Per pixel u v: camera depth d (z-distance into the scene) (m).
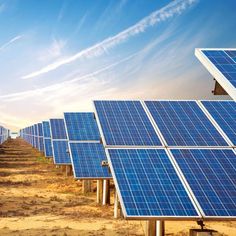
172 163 16.58
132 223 24.73
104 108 22.02
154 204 14.25
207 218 13.67
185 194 14.73
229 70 17.34
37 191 38.00
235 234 23.28
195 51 19.73
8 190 38.22
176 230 23.92
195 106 22.06
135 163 16.59
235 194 14.74
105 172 29.41
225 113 21.14
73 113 38.72
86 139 33.69
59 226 23.70
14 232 22.22
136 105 22.38
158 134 19.22
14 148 115.50
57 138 50.34
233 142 18.33
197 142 18.36
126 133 19.34
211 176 15.73
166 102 22.59
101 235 21.81
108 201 30.98
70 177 48.62
